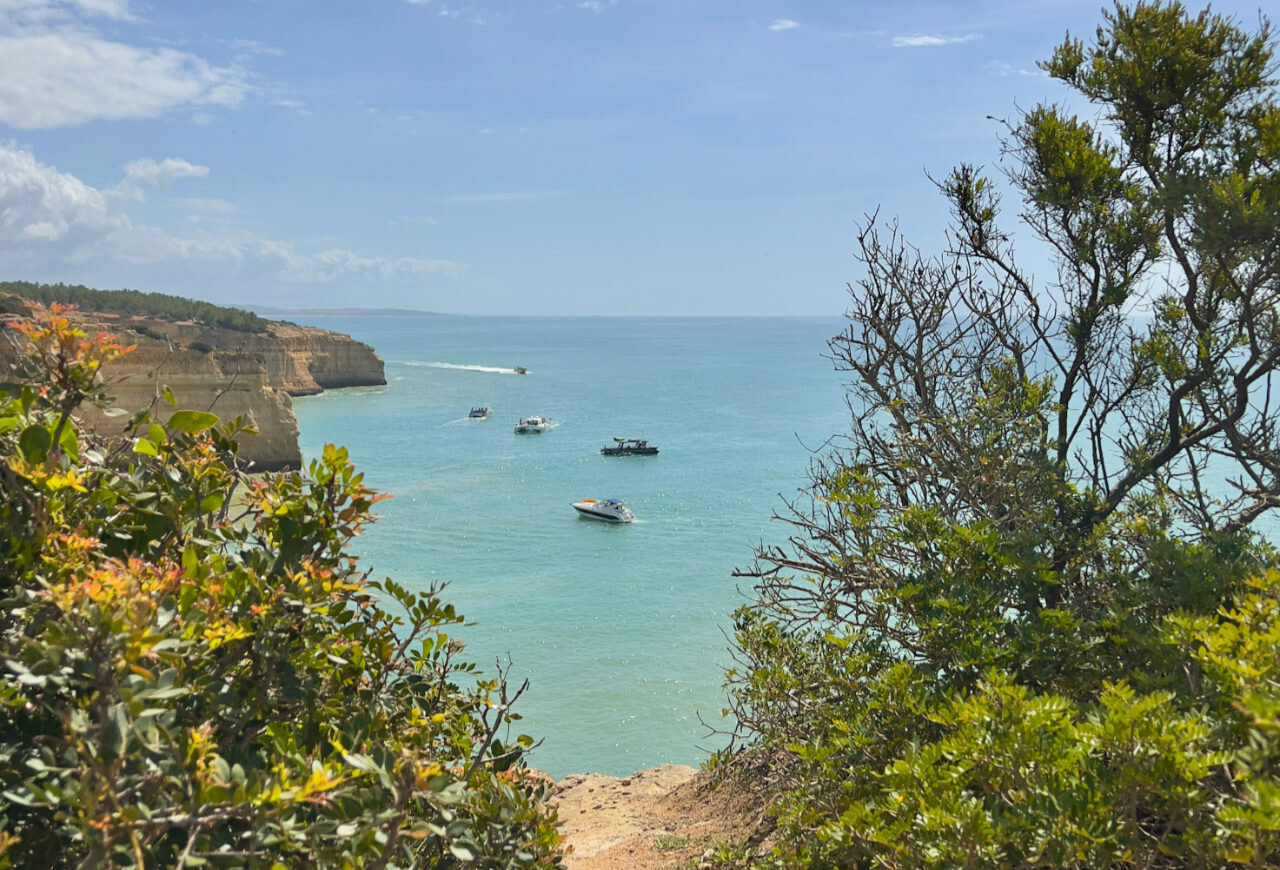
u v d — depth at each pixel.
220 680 3.27
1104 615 5.59
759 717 7.01
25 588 3.10
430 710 4.51
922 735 5.12
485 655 34.56
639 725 28.52
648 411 121.50
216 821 2.43
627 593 43.12
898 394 8.92
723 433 99.62
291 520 3.67
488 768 4.59
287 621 3.34
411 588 43.09
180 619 2.97
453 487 70.62
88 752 2.29
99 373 3.48
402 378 177.12
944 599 5.60
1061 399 8.56
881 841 3.60
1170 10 7.68
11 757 2.79
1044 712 3.41
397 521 58.47
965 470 7.54
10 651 2.99
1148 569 5.79
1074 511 7.52
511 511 61.75
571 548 52.03
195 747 2.53
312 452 84.56
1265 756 2.93
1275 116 7.00
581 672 32.94
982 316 8.73
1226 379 7.98
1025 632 5.43
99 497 3.54
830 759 5.43
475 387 157.25
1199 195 6.95
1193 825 3.12
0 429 3.27
